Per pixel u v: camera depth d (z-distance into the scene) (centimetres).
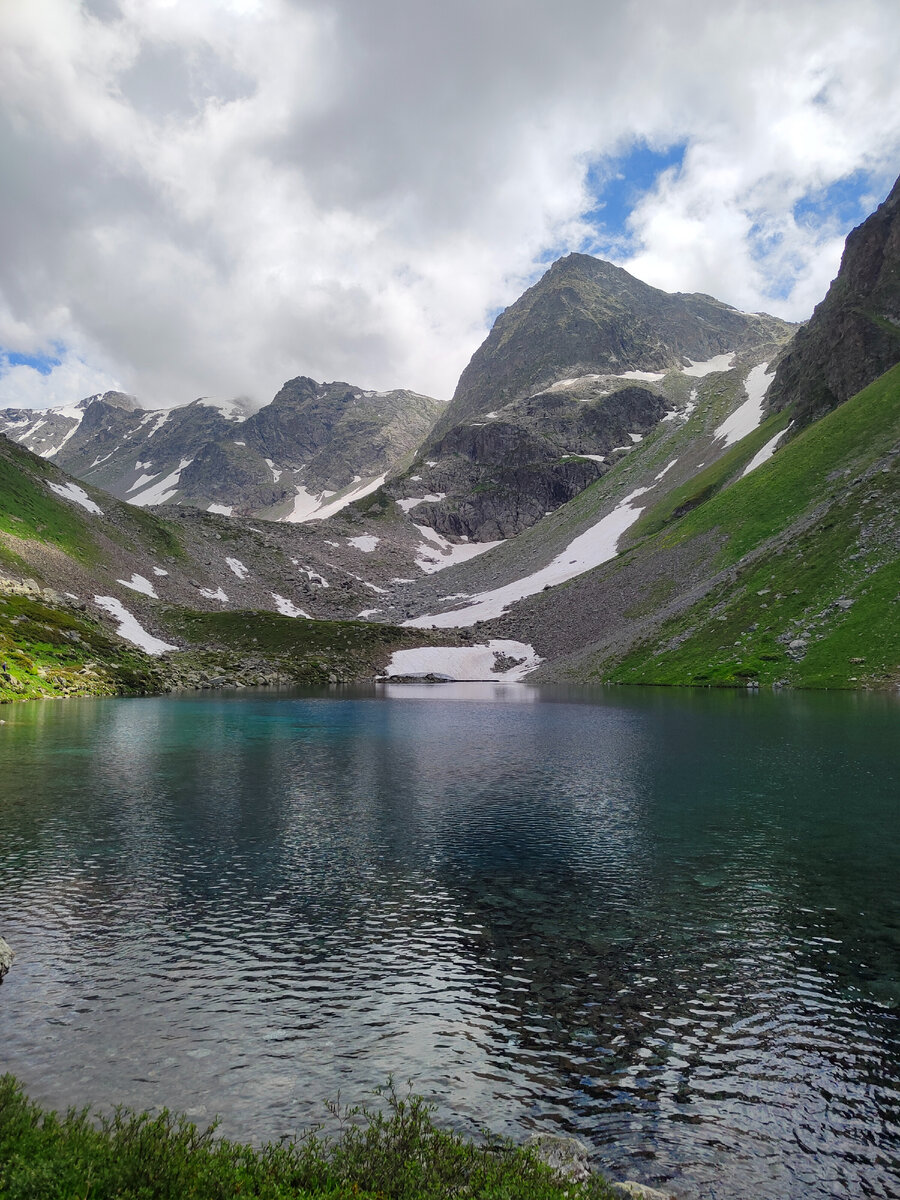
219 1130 1213
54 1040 1520
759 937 2062
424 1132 1159
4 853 2912
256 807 3753
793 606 12019
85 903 2362
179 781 4469
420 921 2206
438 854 2903
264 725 7600
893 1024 1598
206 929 2150
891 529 12038
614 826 3322
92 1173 932
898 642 10050
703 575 15125
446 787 4275
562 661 15562
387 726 7531
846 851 2883
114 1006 1675
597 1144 1197
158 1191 922
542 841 3084
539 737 6488
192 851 2947
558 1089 1360
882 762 4822
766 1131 1238
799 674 10350
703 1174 1130
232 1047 1498
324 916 2255
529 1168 1040
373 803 3853
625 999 1714
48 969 1873
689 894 2417
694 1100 1327
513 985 1784
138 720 8006
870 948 1988
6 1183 888
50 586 17338
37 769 4872
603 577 18575
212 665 15675
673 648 13200
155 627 17962
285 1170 1009
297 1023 1602
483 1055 1475
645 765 4931
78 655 12738
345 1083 1372
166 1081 1375
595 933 2103
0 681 10238
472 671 16538
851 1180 1122
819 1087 1368
